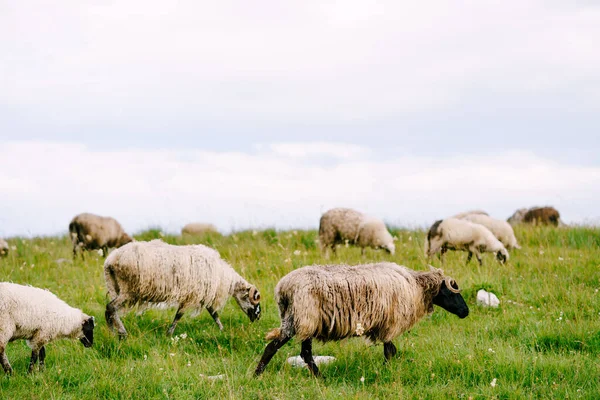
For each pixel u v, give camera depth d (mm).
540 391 6180
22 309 6766
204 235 16422
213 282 8641
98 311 9438
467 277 11008
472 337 8047
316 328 6770
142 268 8273
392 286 7023
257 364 7348
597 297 9641
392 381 6652
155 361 7152
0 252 14680
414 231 17031
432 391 6188
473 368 6656
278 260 12625
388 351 7281
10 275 11688
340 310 6777
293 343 8258
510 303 9836
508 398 6016
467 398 5984
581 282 10773
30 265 12906
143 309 8609
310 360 6891
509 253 14516
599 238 15656
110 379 6504
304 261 12570
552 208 22609
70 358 7367
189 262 8500
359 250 15484
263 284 10805
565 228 16984
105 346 7887
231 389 6328
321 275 6832
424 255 13734
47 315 6949
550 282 10641
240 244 15000
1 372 6836
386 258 13836
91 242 15094
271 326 8961
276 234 16172
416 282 7410
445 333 8344
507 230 14641
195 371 6918
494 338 7930
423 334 8438
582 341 7535
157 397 6137
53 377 6629
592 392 6027
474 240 13148
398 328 7133
